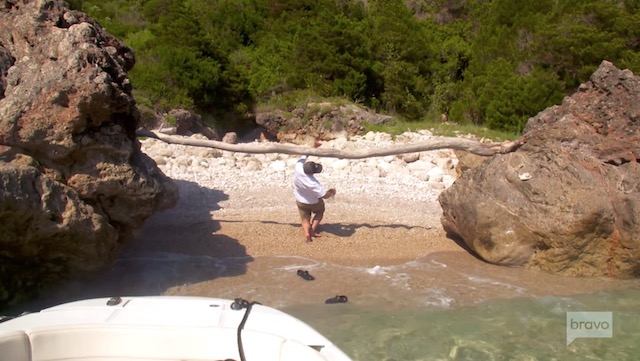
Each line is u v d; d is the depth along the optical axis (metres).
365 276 8.65
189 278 8.38
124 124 8.05
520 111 23.69
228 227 10.41
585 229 8.63
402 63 28.36
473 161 13.04
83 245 7.36
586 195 8.64
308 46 27.09
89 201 7.62
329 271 8.77
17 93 7.21
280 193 12.73
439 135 21.73
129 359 4.45
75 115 7.12
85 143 7.36
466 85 28.30
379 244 10.02
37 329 4.40
